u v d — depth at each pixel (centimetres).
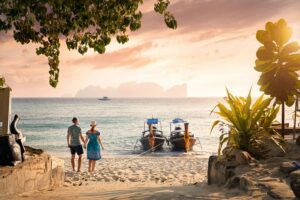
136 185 988
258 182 556
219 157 735
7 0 564
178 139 2838
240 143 742
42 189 804
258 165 667
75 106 16925
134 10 602
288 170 596
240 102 771
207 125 6256
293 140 864
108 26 611
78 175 1303
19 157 736
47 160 851
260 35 760
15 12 568
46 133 4691
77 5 574
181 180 1220
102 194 651
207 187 704
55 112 10756
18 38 600
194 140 2908
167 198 537
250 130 739
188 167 1650
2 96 823
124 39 626
